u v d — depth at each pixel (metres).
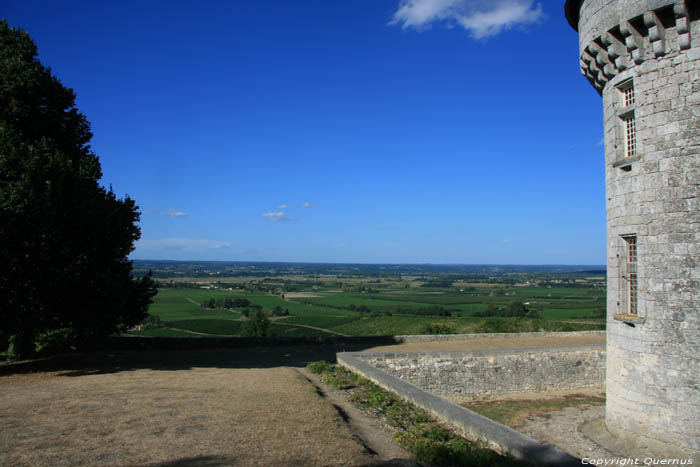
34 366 18.62
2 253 15.35
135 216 21.05
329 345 25.91
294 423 9.91
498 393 20.39
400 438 9.62
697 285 11.68
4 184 15.73
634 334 12.75
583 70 15.34
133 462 7.17
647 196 12.59
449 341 27.30
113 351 23.62
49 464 6.91
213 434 8.78
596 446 13.39
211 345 25.08
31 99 18.00
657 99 12.48
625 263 13.41
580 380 21.58
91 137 21.11
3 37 18.59
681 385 11.73
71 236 17.19
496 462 8.16
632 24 12.82
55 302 17.33
